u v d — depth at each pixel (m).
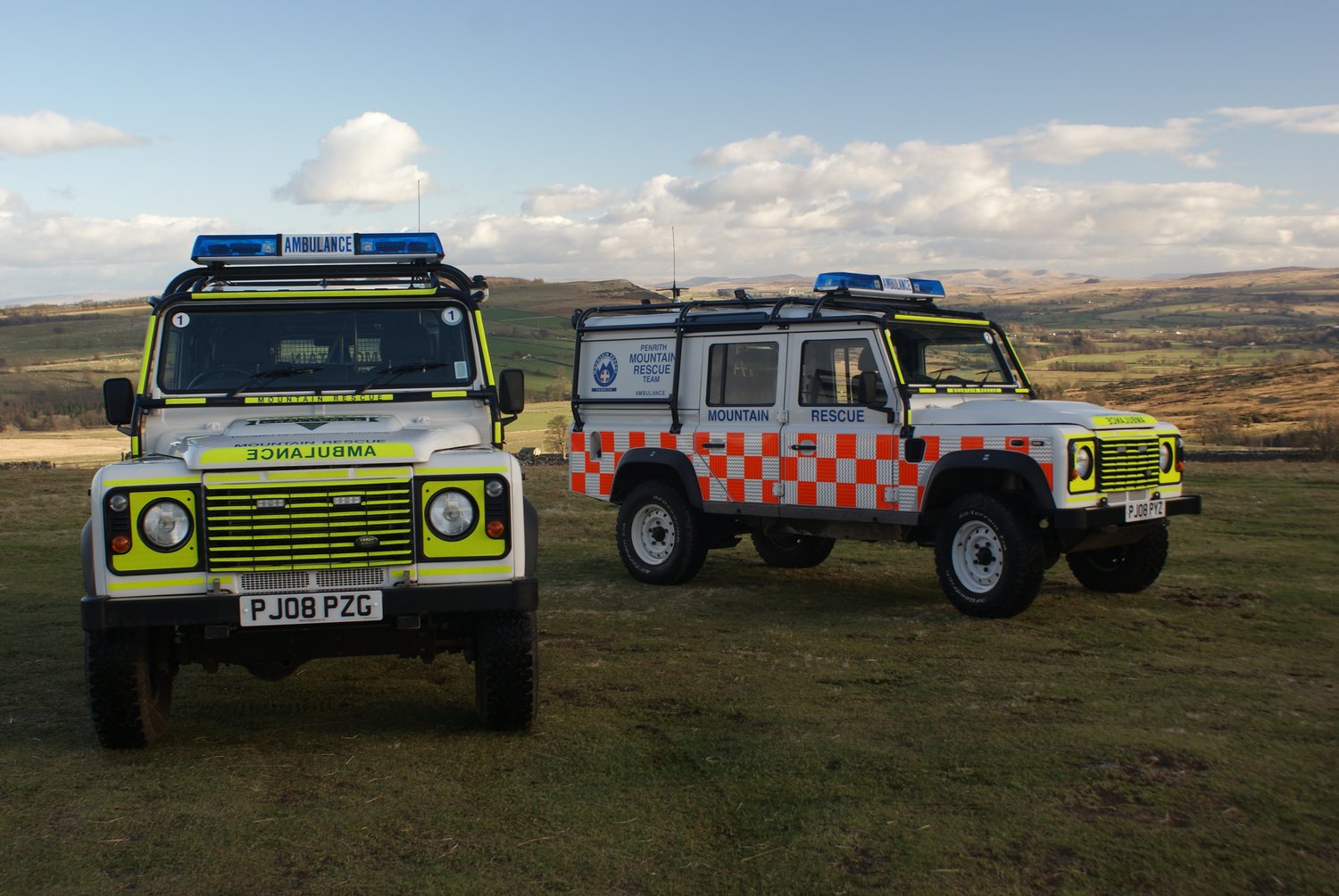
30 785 4.82
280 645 5.21
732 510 9.78
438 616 5.48
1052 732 5.34
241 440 5.12
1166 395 70.06
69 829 4.33
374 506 5.01
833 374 9.24
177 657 5.36
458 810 4.49
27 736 5.57
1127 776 4.71
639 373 10.58
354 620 4.93
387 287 6.32
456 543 5.07
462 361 6.21
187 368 5.98
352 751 5.29
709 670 6.76
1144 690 6.12
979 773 4.80
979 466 8.20
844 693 6.19
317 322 6.16
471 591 5.02
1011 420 8.29
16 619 8.67
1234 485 17.03
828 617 8.45
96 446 50.66
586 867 3.94
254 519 4.93
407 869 3.95
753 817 4.37
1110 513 8.12
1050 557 8.74
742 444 9.73
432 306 6.27
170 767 5.08
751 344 9.79
